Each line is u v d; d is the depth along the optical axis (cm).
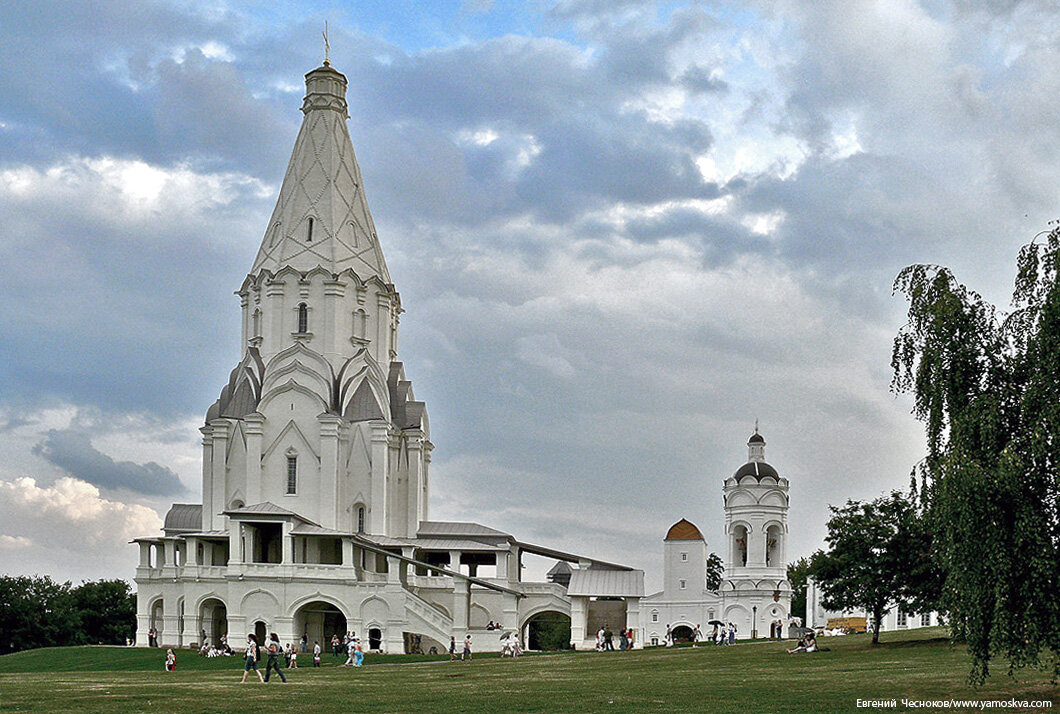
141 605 11119
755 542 12162
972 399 3984
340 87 12525
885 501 7262
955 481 3750
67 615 13588
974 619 3766
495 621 11031
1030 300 3969
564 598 11062
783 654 6962
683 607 12181
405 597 10250
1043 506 3781
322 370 11469
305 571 10331
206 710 4238
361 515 11375
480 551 11225
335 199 12075
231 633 10281
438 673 6359
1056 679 4516
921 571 6906
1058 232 3941
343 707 4331
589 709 4191
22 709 4259
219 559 11262
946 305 4047
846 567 7188
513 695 4728
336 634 10819
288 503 11188
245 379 11575
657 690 4850
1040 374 3809
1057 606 3697
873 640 7262
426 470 12438
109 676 6412
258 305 11869
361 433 11431
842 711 4028
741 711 4056
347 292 11862
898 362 4212
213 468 11450
